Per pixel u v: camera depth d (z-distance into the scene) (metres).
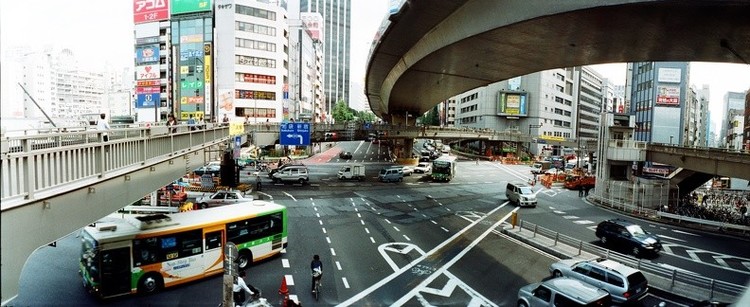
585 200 44.78
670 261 22.84
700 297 16.81
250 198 35.06
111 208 13.90
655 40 27.25
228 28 83.62
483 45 32.41
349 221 30.81
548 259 22.61
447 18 31.83
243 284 15.88
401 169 55.91
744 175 31.48
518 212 36.69
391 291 17.84
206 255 18.59
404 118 85.69
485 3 27.53
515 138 98.06
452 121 161.38
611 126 43.22
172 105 85.56
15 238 9.35
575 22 24.72
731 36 24.25
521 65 39.94
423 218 32.81
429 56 37.69
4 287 8.95
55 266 19.80
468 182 57.44
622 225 25.14
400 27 33.78
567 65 38.38
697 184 44.78
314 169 67.06
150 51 87.38
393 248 24.20
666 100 89.69
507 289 18.25
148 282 16.88
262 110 86.88
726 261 22.98
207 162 27.11
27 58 95.25
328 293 17.50
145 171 16.75
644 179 42.91
